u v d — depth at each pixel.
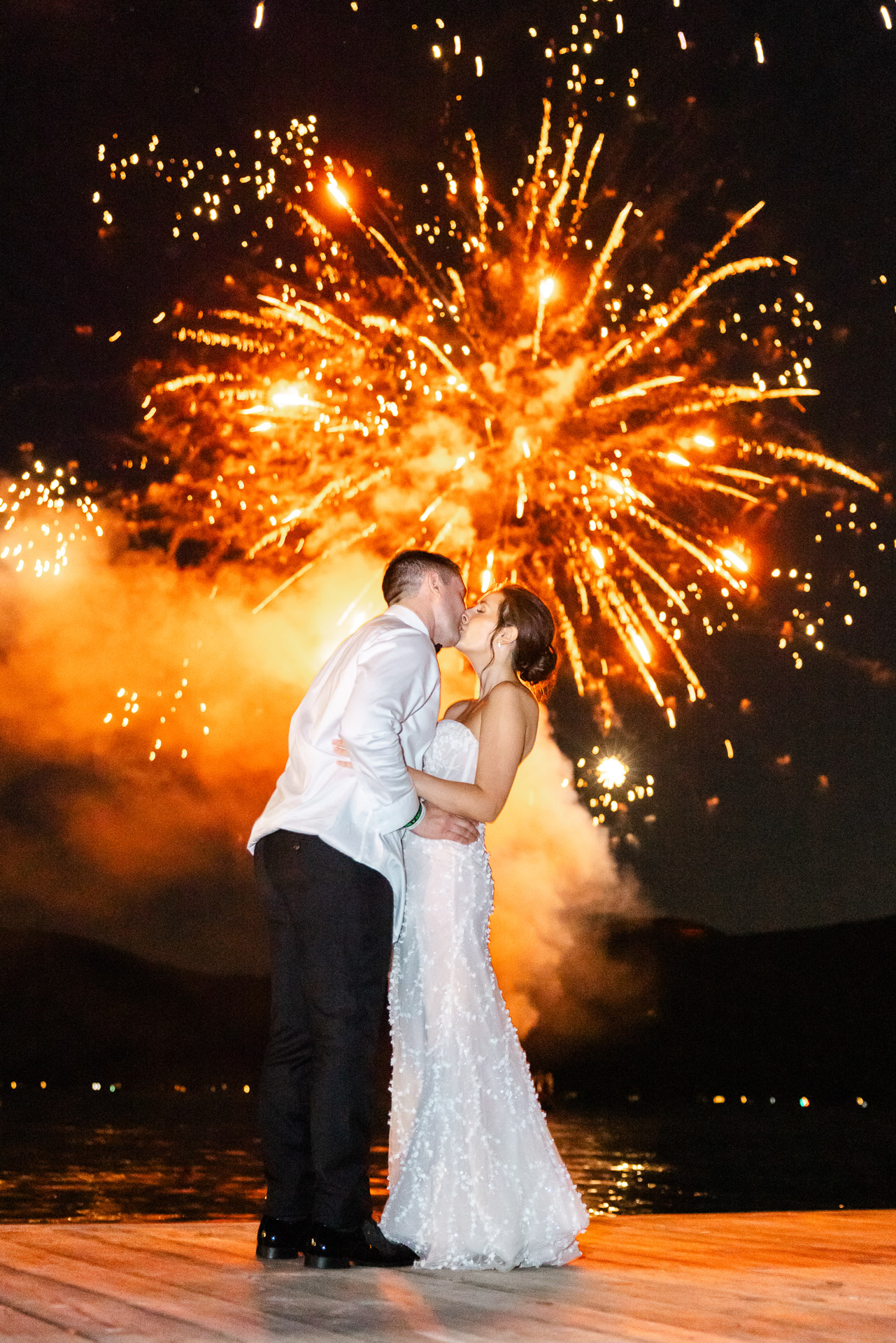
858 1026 83.06
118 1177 18.53
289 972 2.70
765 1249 3.02
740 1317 2.20
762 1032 83.50
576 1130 40.59
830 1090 72.06
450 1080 2.80
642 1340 1.99
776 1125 44.94
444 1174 2.74
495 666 3.12
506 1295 2.38
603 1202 17.12
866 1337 2.04
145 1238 2.98
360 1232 2.63
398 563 2.88
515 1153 2.78
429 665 2.69
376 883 2.61
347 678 2.69
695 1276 2.63
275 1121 2.72
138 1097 61.69
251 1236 3.02
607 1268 2.73
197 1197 15.62
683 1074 76.50
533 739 3.00
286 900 2.62
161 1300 2.26
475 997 2.86
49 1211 13.78
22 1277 2.47
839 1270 2.72
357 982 2.58
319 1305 2.23
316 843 2.58
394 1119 2.87
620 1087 74.06
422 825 2.84
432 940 2.87
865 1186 20.00
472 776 2.93
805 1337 2.04
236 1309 2.18
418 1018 2.87
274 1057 2.73
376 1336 1.99
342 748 2.64
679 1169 23.66
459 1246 2.67
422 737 2.79
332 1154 2.59
